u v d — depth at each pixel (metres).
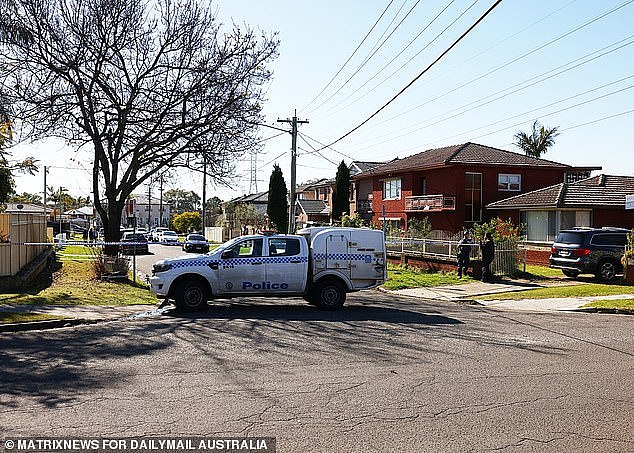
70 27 21.30
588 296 18.95
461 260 24.95
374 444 5.83
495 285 22.67
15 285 18.28
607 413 6.90
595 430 6.31
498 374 8.73
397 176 45.25
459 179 38.84
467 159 39.19
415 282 23.86
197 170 24.52
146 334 11.77
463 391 7.79
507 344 11.17
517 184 40.28
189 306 15.22
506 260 25.00
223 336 11.59
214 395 7.47
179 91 22.89
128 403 7.09
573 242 23.59
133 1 22.05
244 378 8.34
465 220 39.28
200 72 22.73
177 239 61.88
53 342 10.98
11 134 21.03
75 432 6.08
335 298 16.02
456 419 6.63
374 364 9.30
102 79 22.36
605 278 23.17
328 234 16.12
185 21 22.69
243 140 24.44
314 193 73.75
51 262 29.45
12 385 7.88
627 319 14.91
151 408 6.90
